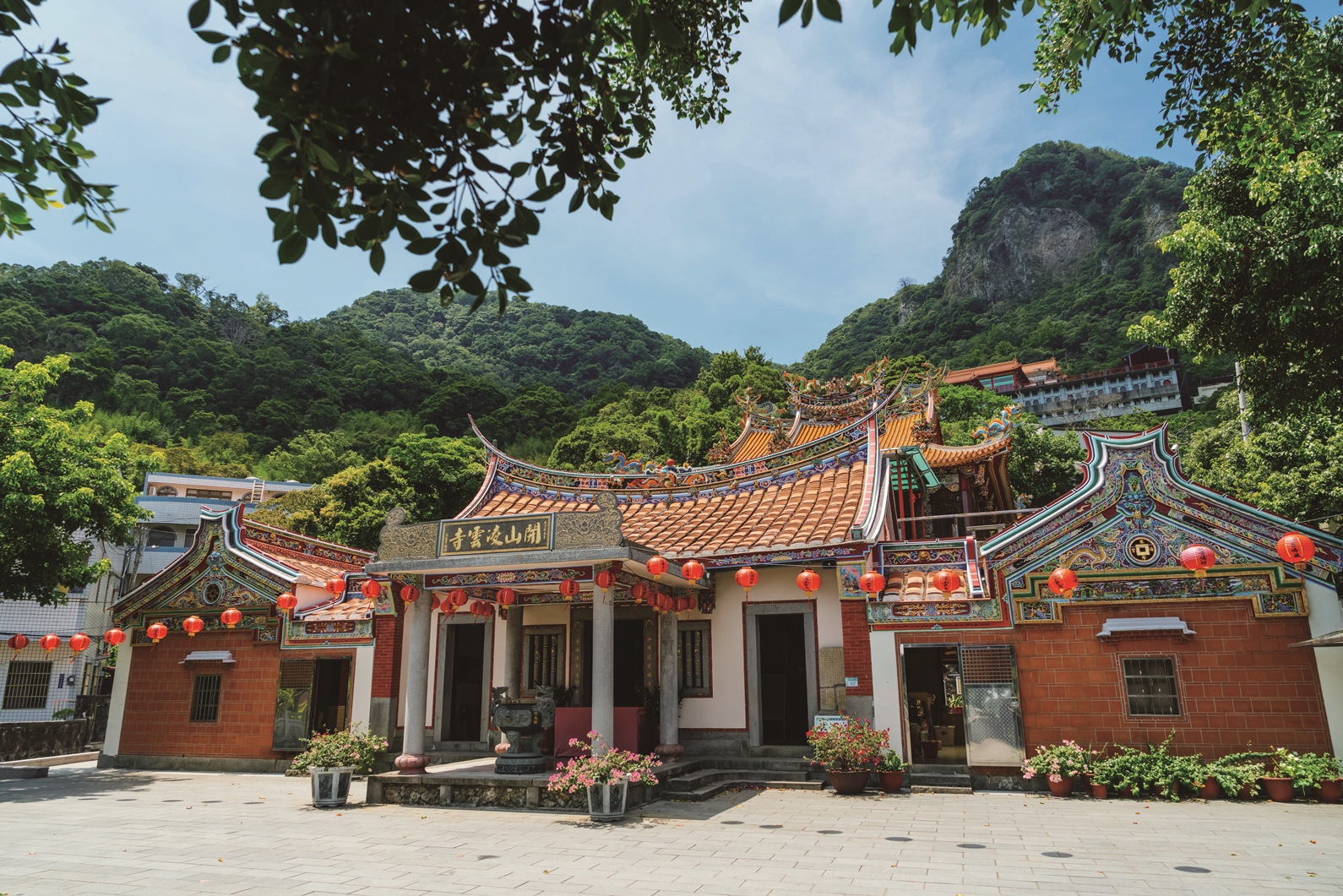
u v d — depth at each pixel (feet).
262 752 47.29
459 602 38.27
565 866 23.17
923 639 38.01
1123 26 22.74
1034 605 37.09
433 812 33.06
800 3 11.11
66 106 12.46
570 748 36.94
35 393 47.98
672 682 39.83
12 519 43.57
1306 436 47.98
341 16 9.87
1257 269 32.53
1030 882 20.85
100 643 85.40
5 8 11.50
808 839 26.63
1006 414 66.85
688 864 23.30
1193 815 29.76
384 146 10.41
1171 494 36.09
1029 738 36.09
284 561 53.21
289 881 21.86
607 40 13.26
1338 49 29.27
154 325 231.30
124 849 26.18
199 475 167.63
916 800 34.22
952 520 70.13
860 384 81.00
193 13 9.73
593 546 33.42
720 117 27.96
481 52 10.74
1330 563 33.53
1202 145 24.93
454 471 109.60
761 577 42.70
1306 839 25.49
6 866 23.89
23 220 14.40
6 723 53.88
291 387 228.02
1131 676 35.42
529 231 11.50
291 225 10.57
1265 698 33.55
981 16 14.51
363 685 46.26
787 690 42.68
